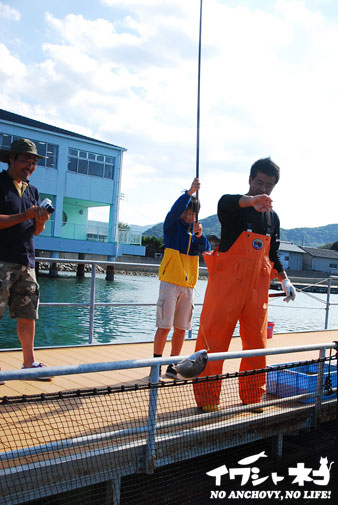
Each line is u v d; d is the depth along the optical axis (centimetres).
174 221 382
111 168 3134
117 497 247
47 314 1284
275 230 342
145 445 254
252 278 323
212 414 290
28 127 2753
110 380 374
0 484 204
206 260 338
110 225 3159
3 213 329
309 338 677
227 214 321
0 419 274
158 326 389
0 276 329
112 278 3008
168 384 247
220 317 319
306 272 5300
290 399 340
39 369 197
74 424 272
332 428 376
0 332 969
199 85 356
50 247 2817
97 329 1080
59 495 253
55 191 2919
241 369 339
